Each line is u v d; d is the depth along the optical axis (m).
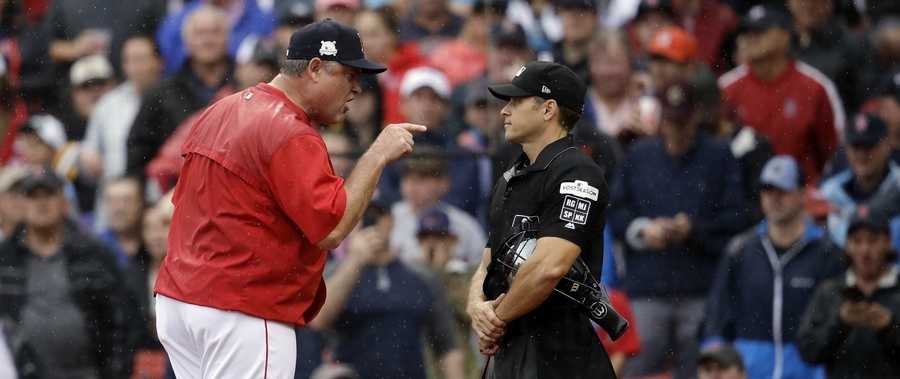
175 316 19.41
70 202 35.31
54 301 31.28
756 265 30.70
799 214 30.61
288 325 19.52
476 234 31.16
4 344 31.09
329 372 28.69
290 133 18.75
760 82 35.75
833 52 38.38
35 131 36.31
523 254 19.27
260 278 19.06
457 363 29.91
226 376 19.17
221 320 19.05
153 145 35.31
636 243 32.00
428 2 38.06
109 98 37.62
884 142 33.00
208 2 39.09
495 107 30.95
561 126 19.62
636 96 34.44
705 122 33.00
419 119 33.41
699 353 30.12
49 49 39.62
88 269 31.56
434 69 35.34
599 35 34.94
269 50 35.03
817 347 29.50
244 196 18.92
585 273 19.42
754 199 32.28
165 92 35.53
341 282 29.70
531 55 34.69
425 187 31.30
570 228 18.98
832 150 35.66
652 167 32.25
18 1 42.97
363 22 35.44
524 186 19.52
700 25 38.72
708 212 32.03
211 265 19.06
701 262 31.73
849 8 40.53
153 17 39.38
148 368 31.47
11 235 31.59
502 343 19.83
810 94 35.50
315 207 18.55
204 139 19.27
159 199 34.31
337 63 19.19
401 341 29.70
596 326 30.36
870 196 33.00
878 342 29.17
